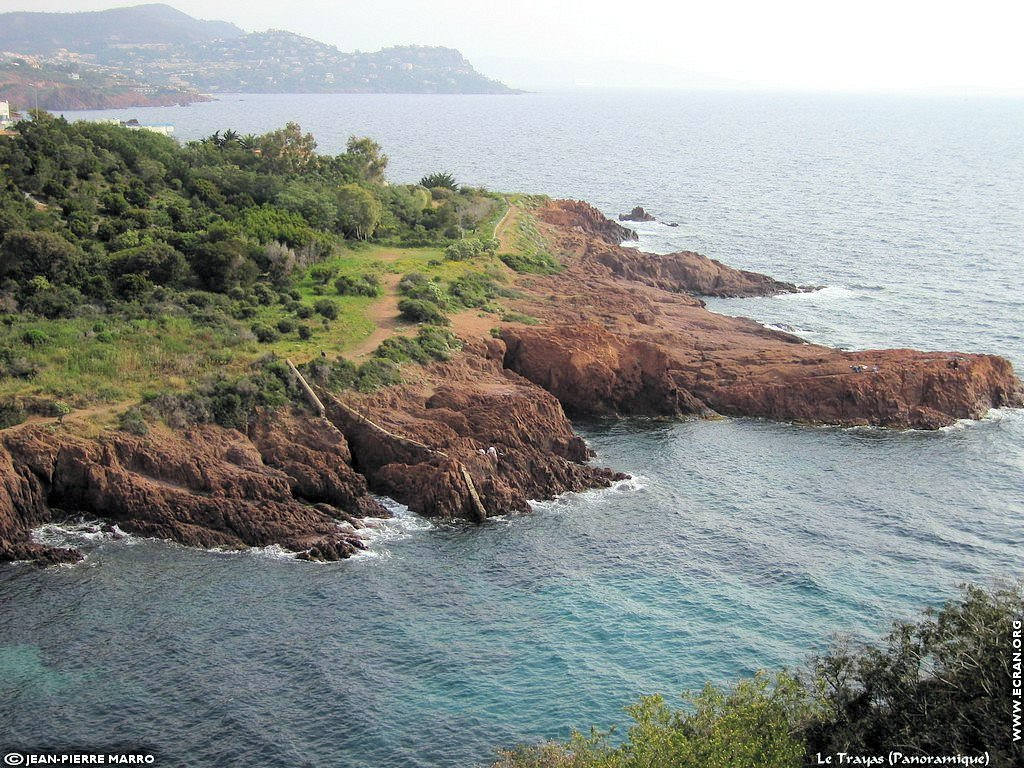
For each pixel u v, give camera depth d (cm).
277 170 15400
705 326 11875
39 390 7631
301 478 7369
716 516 7512
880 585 6544
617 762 4084
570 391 9669
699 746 4034
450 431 7944
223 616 5956
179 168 14100
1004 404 9881
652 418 9550
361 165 16788
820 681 4456
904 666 4378
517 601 6272
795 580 6569
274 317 9638
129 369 8131
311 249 11525
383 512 7319
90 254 10306
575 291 12419
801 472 8344
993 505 7769
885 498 7869
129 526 6825
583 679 5522
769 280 14612
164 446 7294
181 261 10225
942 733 3959
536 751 4719
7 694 5191
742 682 4634
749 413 9600
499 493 7481
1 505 6656
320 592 6259
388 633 5878
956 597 6394
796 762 3997
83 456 6994
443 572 6569
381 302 10475
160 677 5384
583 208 18150
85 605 5994
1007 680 3972
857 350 11506
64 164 12812
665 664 5669
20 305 9256
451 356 9344
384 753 4925
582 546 6988
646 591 6425
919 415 9412
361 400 8244
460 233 13750
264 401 7931
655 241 18000
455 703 5300
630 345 9800
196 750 4881
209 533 6788
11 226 10419
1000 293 14425
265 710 5178
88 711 5100
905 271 15875
